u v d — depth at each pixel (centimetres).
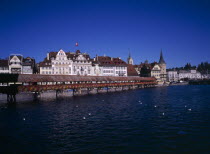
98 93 8394
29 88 5781
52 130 2450
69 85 7081
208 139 2006
